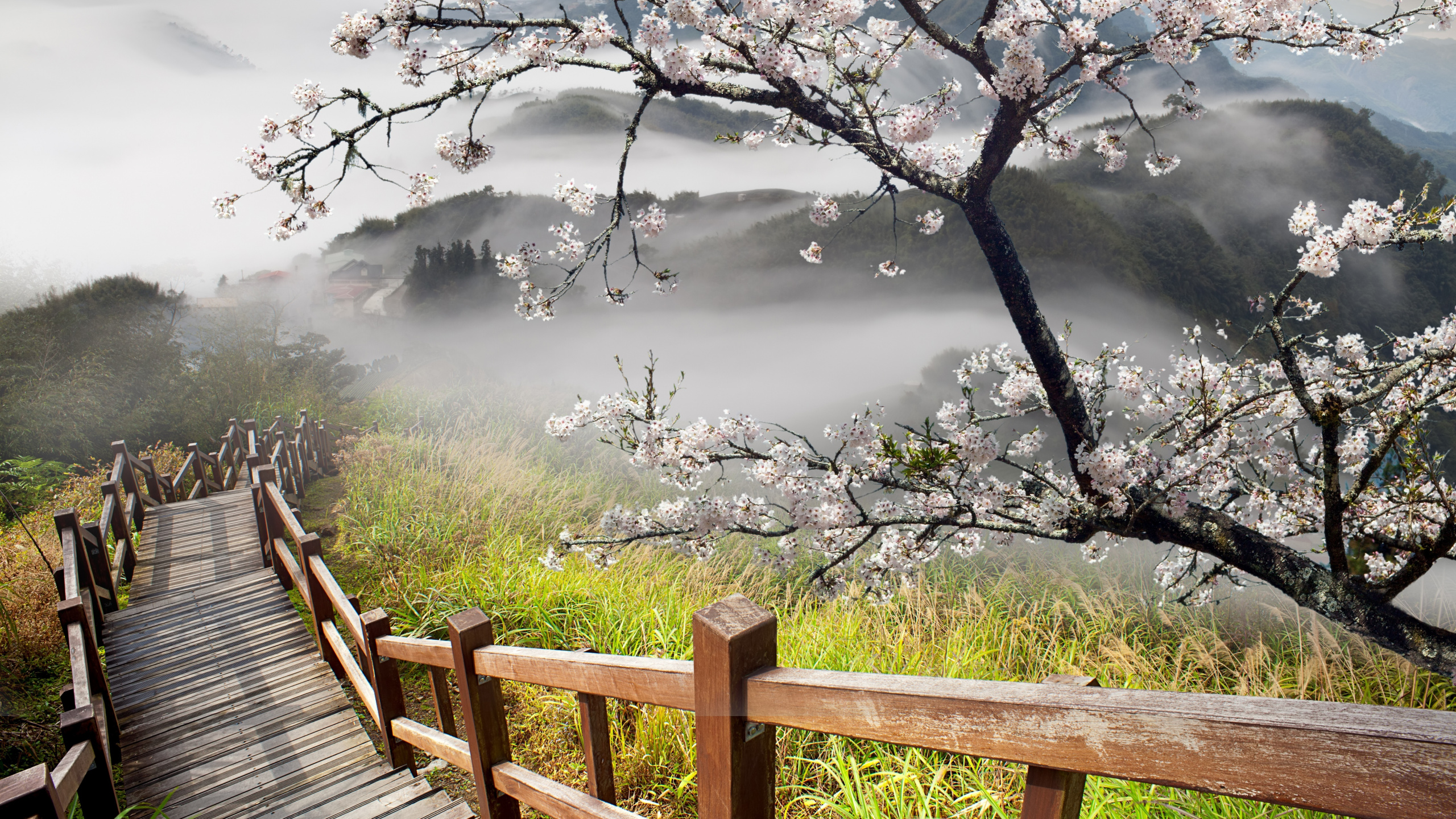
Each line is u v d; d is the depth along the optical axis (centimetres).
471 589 575
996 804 282
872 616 530
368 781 361
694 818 342
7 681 455
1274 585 297
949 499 334
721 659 107
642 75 291
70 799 213
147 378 1266
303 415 1064
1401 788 48
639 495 908
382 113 272
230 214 270
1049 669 495
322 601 474
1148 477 314
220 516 797
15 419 1074
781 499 339
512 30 275
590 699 176
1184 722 60
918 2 278
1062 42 278
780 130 338
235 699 448
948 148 333
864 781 334
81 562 520
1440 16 264
